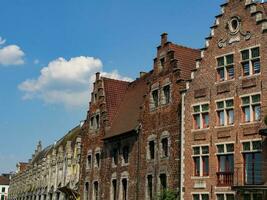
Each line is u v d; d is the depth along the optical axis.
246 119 28.19
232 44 29.98
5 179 165.50
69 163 59.56
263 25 28.11
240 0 29.94
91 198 44.59
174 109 33.88
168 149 33.72
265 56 27.62
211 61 31.27
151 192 35.16
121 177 39.47
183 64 34.81
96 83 48.03
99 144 44.88
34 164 84.94
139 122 37.84
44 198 70.31
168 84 35.03
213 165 29.47
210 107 30.59
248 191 26.30
